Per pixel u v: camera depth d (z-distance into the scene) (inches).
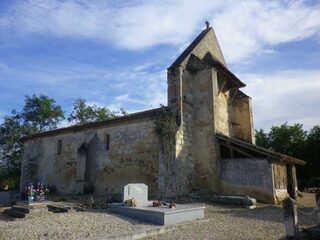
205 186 688.4
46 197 749.3
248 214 461.7
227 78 820.6
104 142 786.8
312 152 1311.5
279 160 623.5
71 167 853.8
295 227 300.4
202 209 422.0
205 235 323.0
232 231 341.7
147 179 676.1
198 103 744.3
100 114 1573.6
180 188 653.3
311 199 697.0
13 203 649.6
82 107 1582.2
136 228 333.1
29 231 313.6
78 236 295.4
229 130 845.2
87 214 422.3
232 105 892.0
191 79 761.6
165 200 601.0
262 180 613.9
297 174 1331.2
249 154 646.5
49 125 1478.8
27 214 499.2
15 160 1387.8
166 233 334.3
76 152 852.6
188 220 394.3
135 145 719.7
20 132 1395.2
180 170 662.5
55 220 370.0
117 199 646.5
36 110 1453.0
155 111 696.4
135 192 476.1
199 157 713.0
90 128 833.5
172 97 706.2
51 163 917.8
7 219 484.1
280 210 506.6
